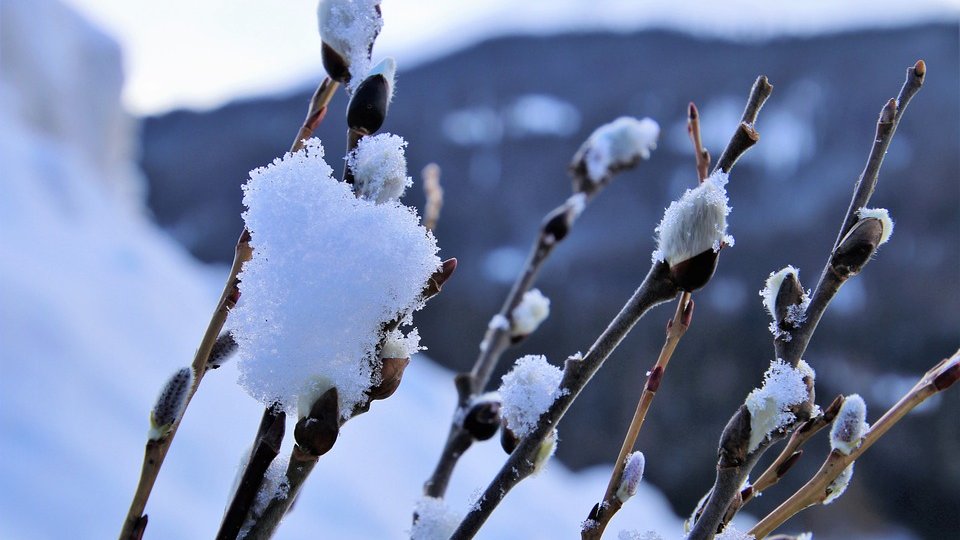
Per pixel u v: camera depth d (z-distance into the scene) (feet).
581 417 20.93
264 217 1.39
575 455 20.48
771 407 1.48
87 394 8.16
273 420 1.43
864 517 18.02
